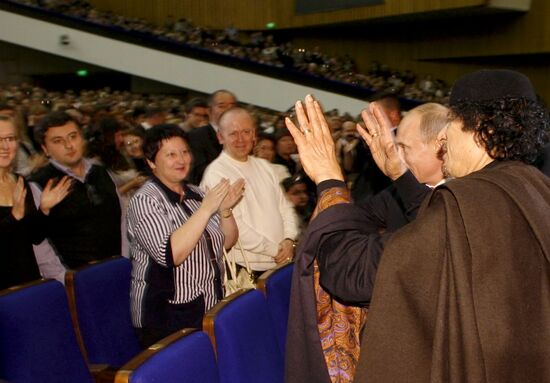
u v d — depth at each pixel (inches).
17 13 548.1
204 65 519.2
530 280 44.2
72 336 91.4
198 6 631.2
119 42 535.2
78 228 121.6
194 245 93.1
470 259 44.1
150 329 97.4
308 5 577.0
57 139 121.7
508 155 49.0
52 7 575.2
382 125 73.0
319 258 51.4
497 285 43.4
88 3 611.8
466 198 45.1
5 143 106.2
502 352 42.8
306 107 56.1
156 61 529.3
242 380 72.9
